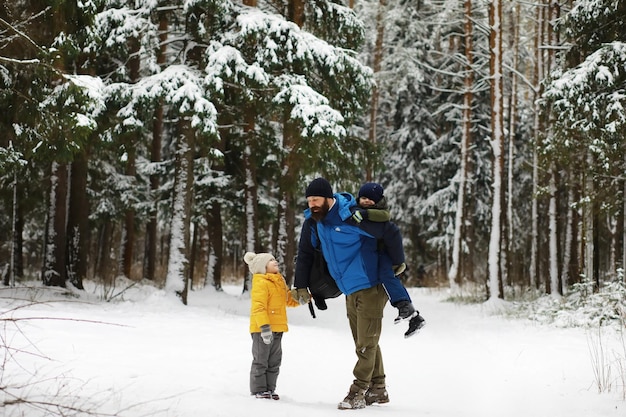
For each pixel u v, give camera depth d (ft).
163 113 76.89
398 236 16.34
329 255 16.34
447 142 104.42
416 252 112.98
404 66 97.91
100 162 70.54
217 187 64.08
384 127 118.52
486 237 105.50
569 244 68.44
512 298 64.23
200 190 65.31
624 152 45.52
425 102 106.63
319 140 44.86
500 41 62.75
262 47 46.73
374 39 111.75
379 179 115.14
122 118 44.14
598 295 39.50
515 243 107.86
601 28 49.90
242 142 61.98
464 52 99.19
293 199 63.93
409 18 99.66
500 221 60.34
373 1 104.68
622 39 49.26
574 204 51.37
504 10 84.79
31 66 32.24
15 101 33.12
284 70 48.37
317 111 44.68
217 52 44.09
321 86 53.11
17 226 65.51
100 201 74.02
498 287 59.00
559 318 39.04
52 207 48.32
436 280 101.35
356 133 98.07
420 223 107.76
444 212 98.94
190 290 64.18
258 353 17.02
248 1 58.44
